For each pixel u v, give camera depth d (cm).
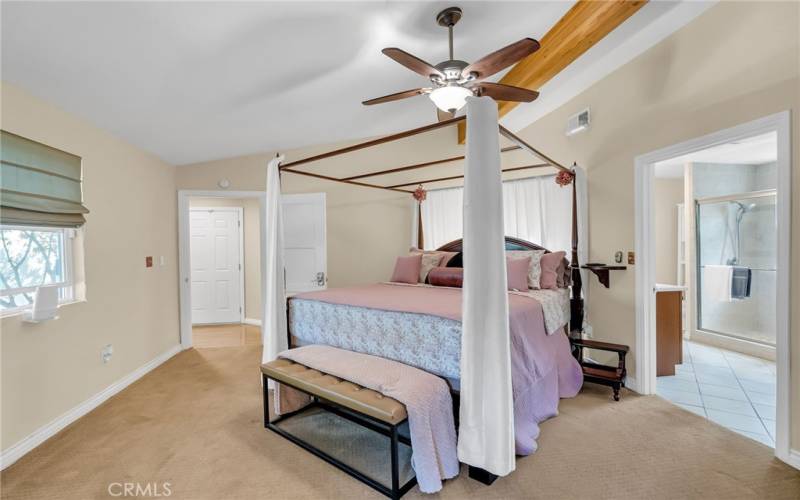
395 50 192
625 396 302
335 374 229
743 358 401
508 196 407
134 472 208
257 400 305
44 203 253
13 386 224
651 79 279
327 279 489
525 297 294
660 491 186
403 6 211
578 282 347
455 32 247
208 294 599
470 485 194
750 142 375
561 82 336
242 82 269
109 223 322
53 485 197
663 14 240
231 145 414
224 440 242
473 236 186
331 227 490
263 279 475
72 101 259
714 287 453
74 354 275
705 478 196
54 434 249
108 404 298
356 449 232
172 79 249
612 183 321
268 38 219
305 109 345
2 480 201
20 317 229
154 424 263
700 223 464
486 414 185
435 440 194
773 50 201
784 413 204
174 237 445
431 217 475
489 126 186
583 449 224
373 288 370
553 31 263
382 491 188
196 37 206
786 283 200
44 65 213
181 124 329
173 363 405
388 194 500
